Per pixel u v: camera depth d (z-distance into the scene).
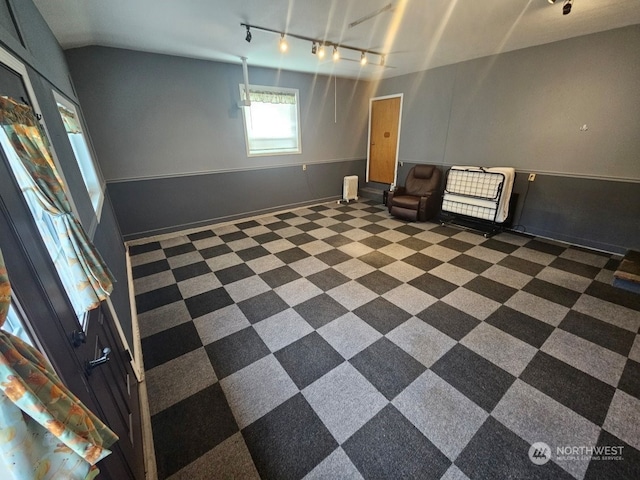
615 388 1.60
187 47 3.26
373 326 2.17
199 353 1.94
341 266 3.12
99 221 2.03
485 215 3.90
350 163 5.98
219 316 2.32
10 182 0.70
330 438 1.39
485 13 2.45
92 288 1.04
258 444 1.37
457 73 4.28
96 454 0.56
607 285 2.63
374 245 3.68
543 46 3.37
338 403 1.56
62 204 0.94
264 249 3.60
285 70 4.55
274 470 1.26
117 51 3.27
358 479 1.22
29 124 0.86
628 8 2.40
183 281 2.86
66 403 0.54
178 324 2.23
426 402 1.56
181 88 3.75
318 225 4.50
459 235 3.96
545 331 2.06
